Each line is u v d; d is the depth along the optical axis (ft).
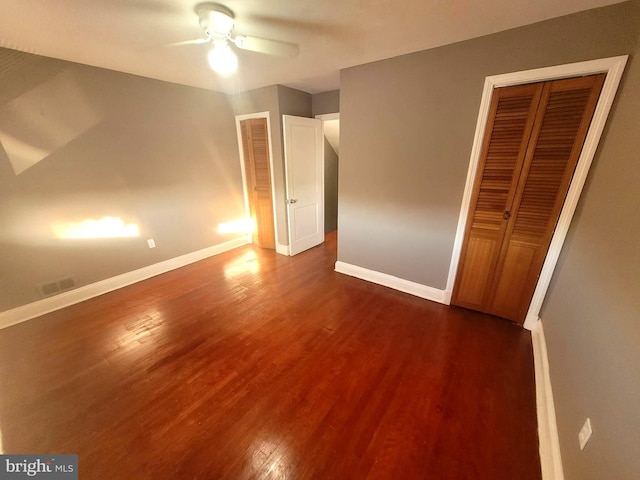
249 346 6.52
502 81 5.97
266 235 12.91
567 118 5.54
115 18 5.22
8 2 4.59
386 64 7.39
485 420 4.67
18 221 7.28
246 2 4.73
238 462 4.09
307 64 7.80
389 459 4.11
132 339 6.78
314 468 4.00
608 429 2.74
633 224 3.22
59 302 8.20
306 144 11.55
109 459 4.15
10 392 5.31
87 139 8.14
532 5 4.76
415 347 6.44
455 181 7.18
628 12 4.60
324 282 9.75
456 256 7.69
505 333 6.88
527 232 6.53
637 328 2.61
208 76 9.01
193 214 11.32
